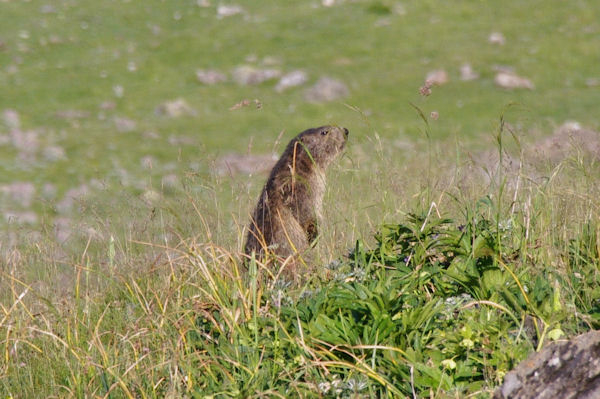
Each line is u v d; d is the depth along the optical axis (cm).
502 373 1155
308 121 5588
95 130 5606
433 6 7938
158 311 1577
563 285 1374
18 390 1423
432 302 1295
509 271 1332
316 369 1263
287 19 7662
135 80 6525
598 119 5266
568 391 1048
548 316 1224
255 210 2141
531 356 1137
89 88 6331
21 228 2711
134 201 2791
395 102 5841
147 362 1391
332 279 1518
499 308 1316
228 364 1297
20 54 6894
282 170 2217
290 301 1434
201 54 6931
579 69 6494
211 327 1443
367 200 2083
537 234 1616
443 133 5028
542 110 5553
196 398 1212
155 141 5303
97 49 7056
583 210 1738
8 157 5056
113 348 1462
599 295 1339
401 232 1574
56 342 1516
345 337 1279
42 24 7475
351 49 7012
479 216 1661
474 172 2183
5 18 7562
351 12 7812
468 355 1204
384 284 1391
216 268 1591
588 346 1094
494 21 7575
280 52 6956
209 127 5562
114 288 1870
